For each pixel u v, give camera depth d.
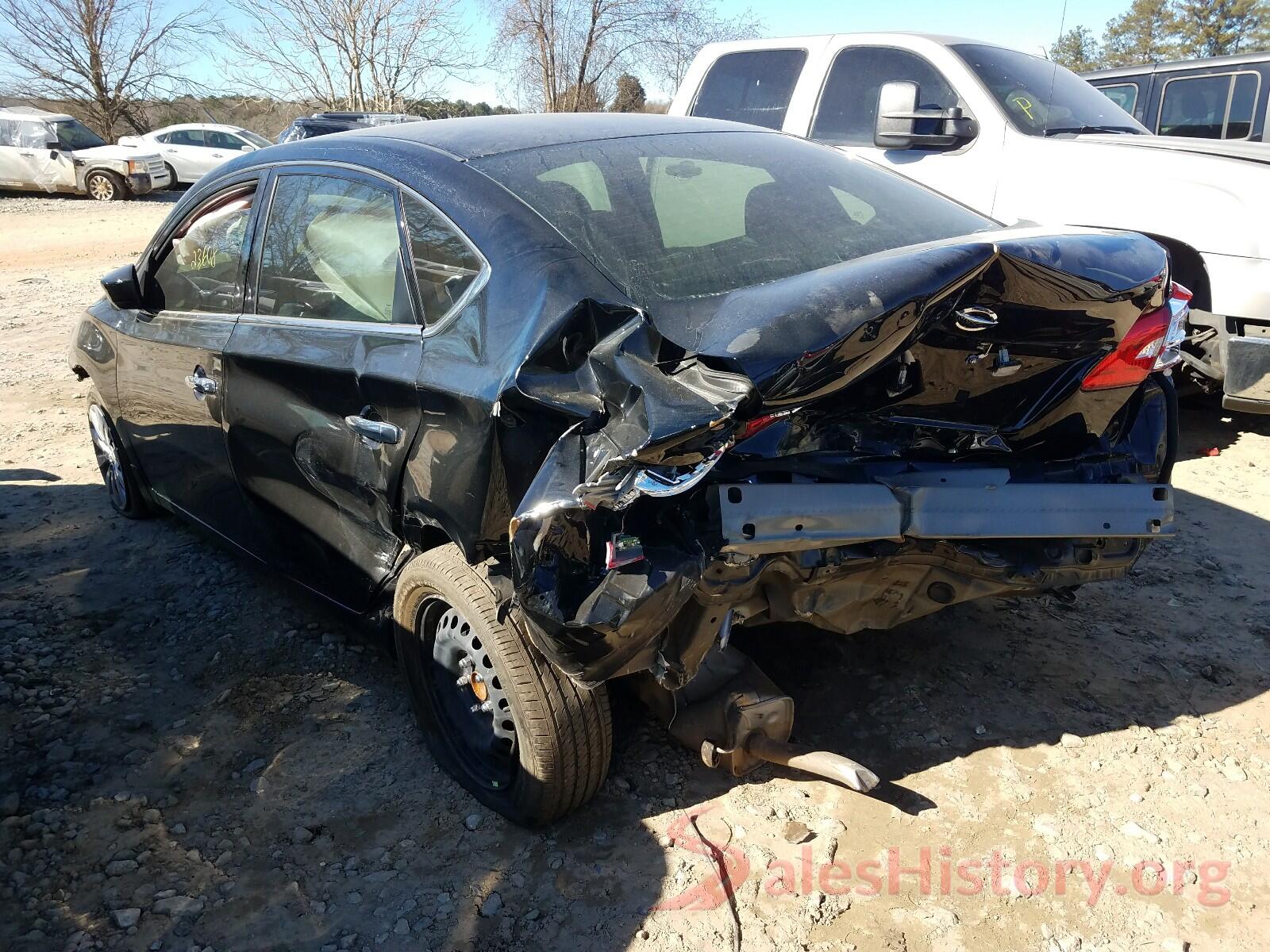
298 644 3.83
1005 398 2.75
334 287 3.24
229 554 4.23
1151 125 8.70
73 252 15.30
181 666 3.71
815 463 2.55
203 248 3.91
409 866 2.72
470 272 2.77
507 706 2.78
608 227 2.78
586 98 28.33
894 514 2.51
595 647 2.28
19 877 2.69
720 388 2.22
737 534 2.32
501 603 2.53
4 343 9.34
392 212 3.06
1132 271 2.60
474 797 2.97
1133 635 3.78
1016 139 5.58
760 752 2.83
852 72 6.26
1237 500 5.01
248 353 3.47
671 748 3.14
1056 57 6.59
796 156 3.51
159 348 4.05
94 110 33.81
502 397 2.45
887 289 2.27
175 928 2.53
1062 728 3.23
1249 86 7.95
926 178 5.89
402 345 2.87
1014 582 2.89
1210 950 2.41
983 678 3.51
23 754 3.20
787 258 2.86
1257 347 4.99
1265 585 4.13
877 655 3.64
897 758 3.11
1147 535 2.82
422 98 31.95
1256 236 4.91
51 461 5.98
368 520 3.14
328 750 3.21
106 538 4.82
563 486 2.24
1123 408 3.07
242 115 34.56
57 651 3.80
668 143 3.35
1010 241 2.46
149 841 2.82
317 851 2.78
